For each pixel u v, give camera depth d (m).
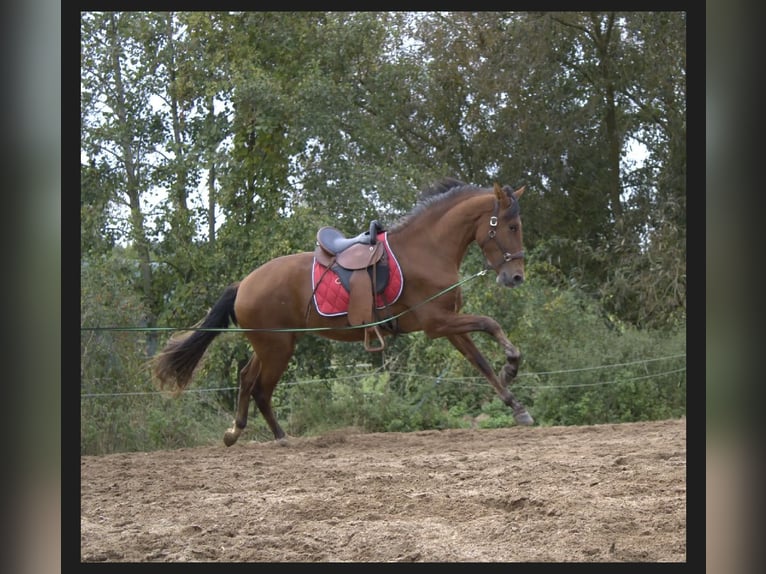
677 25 16.33
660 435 8.20
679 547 4.04
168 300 13.99
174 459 7.71
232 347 12.38
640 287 15.54
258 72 13.77
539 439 8.43
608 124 17.62
